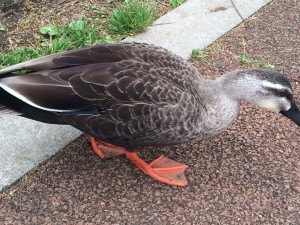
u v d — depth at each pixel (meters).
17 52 0.61
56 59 0.45
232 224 0.47
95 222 0.47
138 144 0.48
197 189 0.50
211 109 0.49
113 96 0.44
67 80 0.44
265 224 0.47
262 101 0.50
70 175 0.51
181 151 0.54
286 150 0.54
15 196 0.49
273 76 0.49
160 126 0.45
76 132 0.54
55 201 0.48
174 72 0.47
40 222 0.47
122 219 0.47
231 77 0.49
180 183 0.50
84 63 0.46
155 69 0.46
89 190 0.49
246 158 0.53
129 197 0.49
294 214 0.48
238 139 0.55
